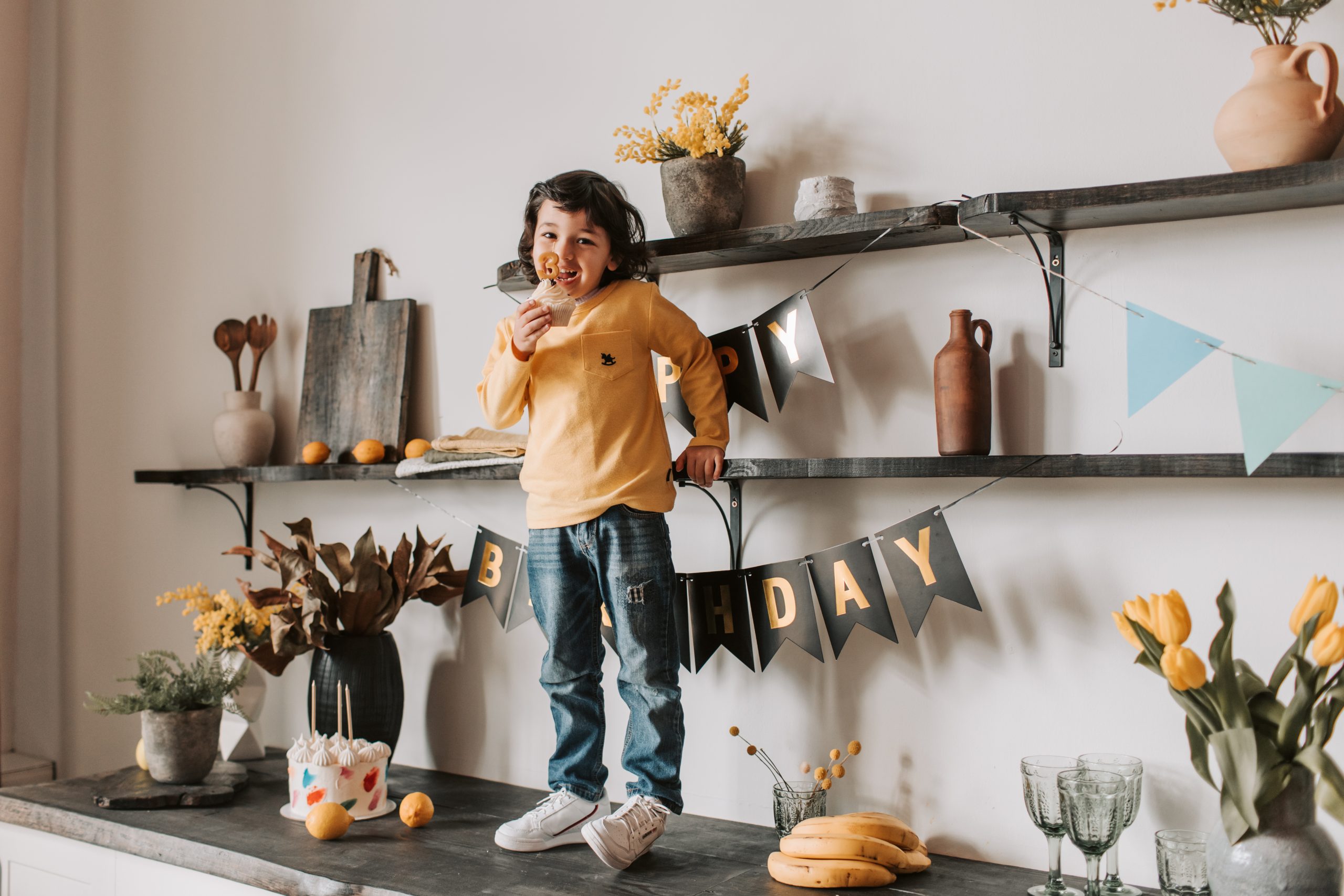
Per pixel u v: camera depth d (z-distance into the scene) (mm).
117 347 2707
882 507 1762
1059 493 1623
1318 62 1468
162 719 2014
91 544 2721
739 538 1878
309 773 1871
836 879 1495
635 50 2008
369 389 2262
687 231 1796
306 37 2449
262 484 2471
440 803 1981
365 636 2088
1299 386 1309
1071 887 1521
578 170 2037
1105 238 1586
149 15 2699
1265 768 1249
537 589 1742
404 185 2289
